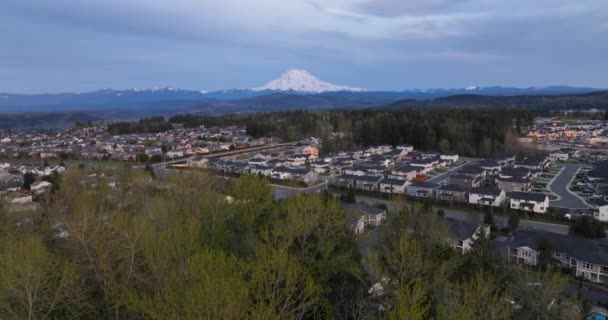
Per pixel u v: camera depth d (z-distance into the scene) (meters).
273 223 17.81
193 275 9.64
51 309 11.49
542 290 16.72
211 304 7.93
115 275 12.75
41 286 11.51
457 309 10.65
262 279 10.47
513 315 15.01
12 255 11.87
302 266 13.82
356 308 13.37
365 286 15.04
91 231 15.01
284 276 11.03
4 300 11.25
